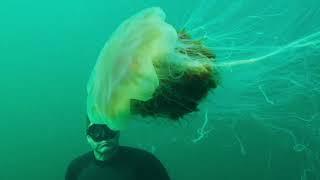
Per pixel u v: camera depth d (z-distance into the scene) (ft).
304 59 7.75
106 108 5.44
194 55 5.16
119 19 66.95
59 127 41.81
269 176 30.94
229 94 7.48
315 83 8.45
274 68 7.68
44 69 50.85
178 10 60.75
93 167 9.30
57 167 37.37
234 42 6.82
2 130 39.50
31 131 39.78
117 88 5.19
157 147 32.22
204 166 33.55
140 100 5.22
